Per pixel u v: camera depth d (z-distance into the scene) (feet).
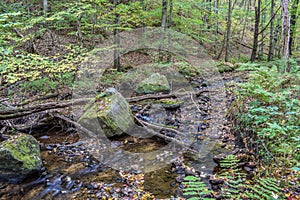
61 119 16.52
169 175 11.62
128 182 11.10
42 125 16.24
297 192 8.04
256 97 14.82
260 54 47.93
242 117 14.24
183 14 36.55
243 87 15.92
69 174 11.75
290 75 17.53
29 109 14.96
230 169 11.06
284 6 22.68
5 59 16.30
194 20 33.65
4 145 11.18
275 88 15.81
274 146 10.87
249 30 72.28
